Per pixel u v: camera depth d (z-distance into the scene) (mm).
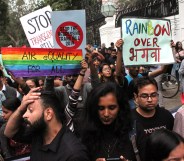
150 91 3516
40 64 4207
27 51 4125
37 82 5211
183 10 13547
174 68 11570
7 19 37125
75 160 2367
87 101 2832
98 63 6559
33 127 2502
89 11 24406
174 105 10141
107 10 17359
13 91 5766
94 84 4645
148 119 3584
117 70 4516
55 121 2510
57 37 4574
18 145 3697
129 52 4609
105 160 2717
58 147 2453
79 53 4379
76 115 3568
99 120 2811
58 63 4297
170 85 11250
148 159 2150
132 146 2824
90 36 26250
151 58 4719
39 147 2539
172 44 4801
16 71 4102
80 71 4094
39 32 5539
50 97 2535
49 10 5508
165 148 2039
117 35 19266
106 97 2734
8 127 2725
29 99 2512
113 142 2795
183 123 3410
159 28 4730
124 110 2814
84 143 2826
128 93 3955
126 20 4598
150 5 13828
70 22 4582
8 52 4066
